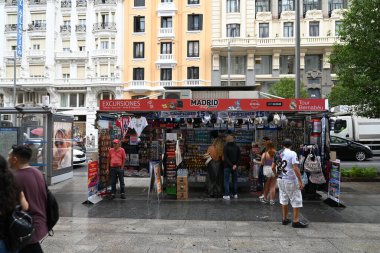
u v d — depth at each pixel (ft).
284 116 35.86
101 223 25.22
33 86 136.36
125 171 40.55
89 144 124.47
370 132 82.79
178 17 134.51
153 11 135.03
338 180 30.66
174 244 20.45
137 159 40.83
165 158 36.40
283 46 127.65
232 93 42.83
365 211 29.19
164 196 35.63
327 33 128.06
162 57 133.59
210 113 35.96
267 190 32.37
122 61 135.33
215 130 39.86
